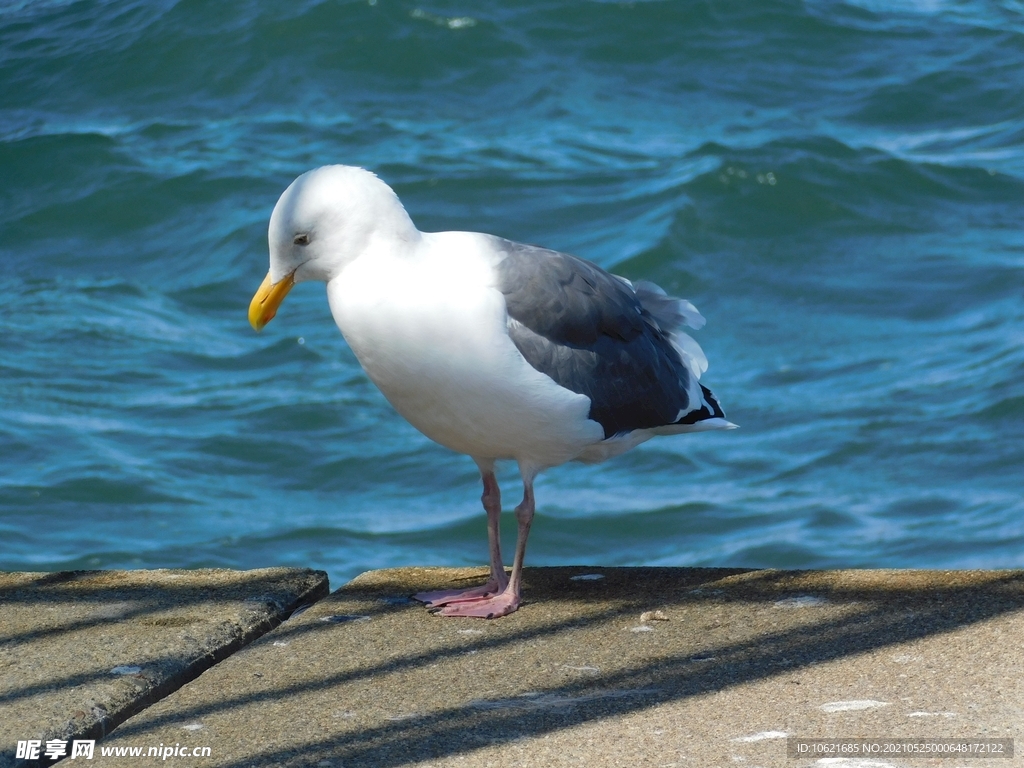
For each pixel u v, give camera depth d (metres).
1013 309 16.70
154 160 21.23
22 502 13.21
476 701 4.86
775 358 16.00
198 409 15.08
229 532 12.80
